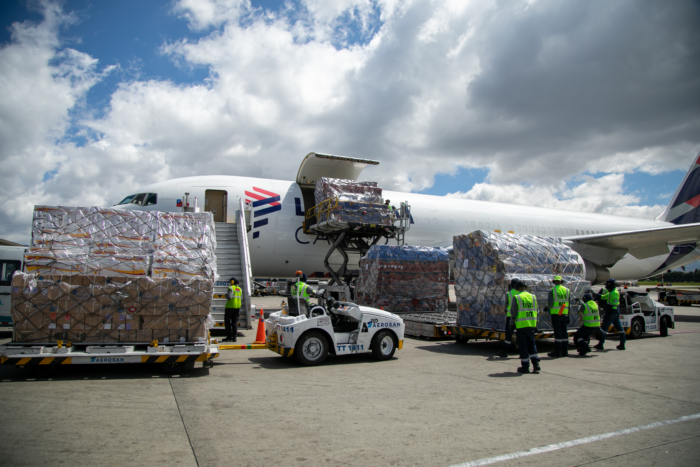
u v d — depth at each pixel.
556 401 6.06
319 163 19.19
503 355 9.66
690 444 4.49
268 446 4.25
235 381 7.06
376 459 3.98
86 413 5.18
